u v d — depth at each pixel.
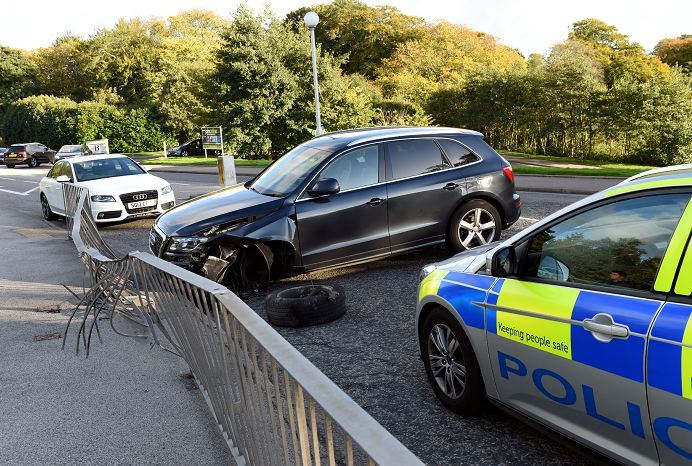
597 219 2.75
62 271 8.46
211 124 42.56
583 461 3.05
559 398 2.77
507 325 3.01
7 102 81.69
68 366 4.81
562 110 40.56
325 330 5.38
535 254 3.01
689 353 2.11
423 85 49.66
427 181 7.08
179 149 43.97
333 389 1.52
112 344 5.25
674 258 2.34
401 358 4.60
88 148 42.53
